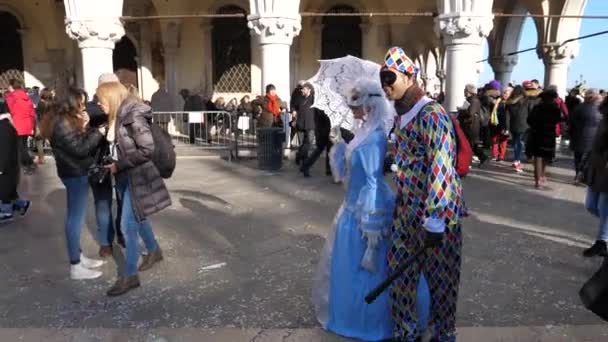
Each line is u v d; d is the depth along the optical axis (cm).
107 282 410
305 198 697
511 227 551
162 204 376
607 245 445
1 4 1705
